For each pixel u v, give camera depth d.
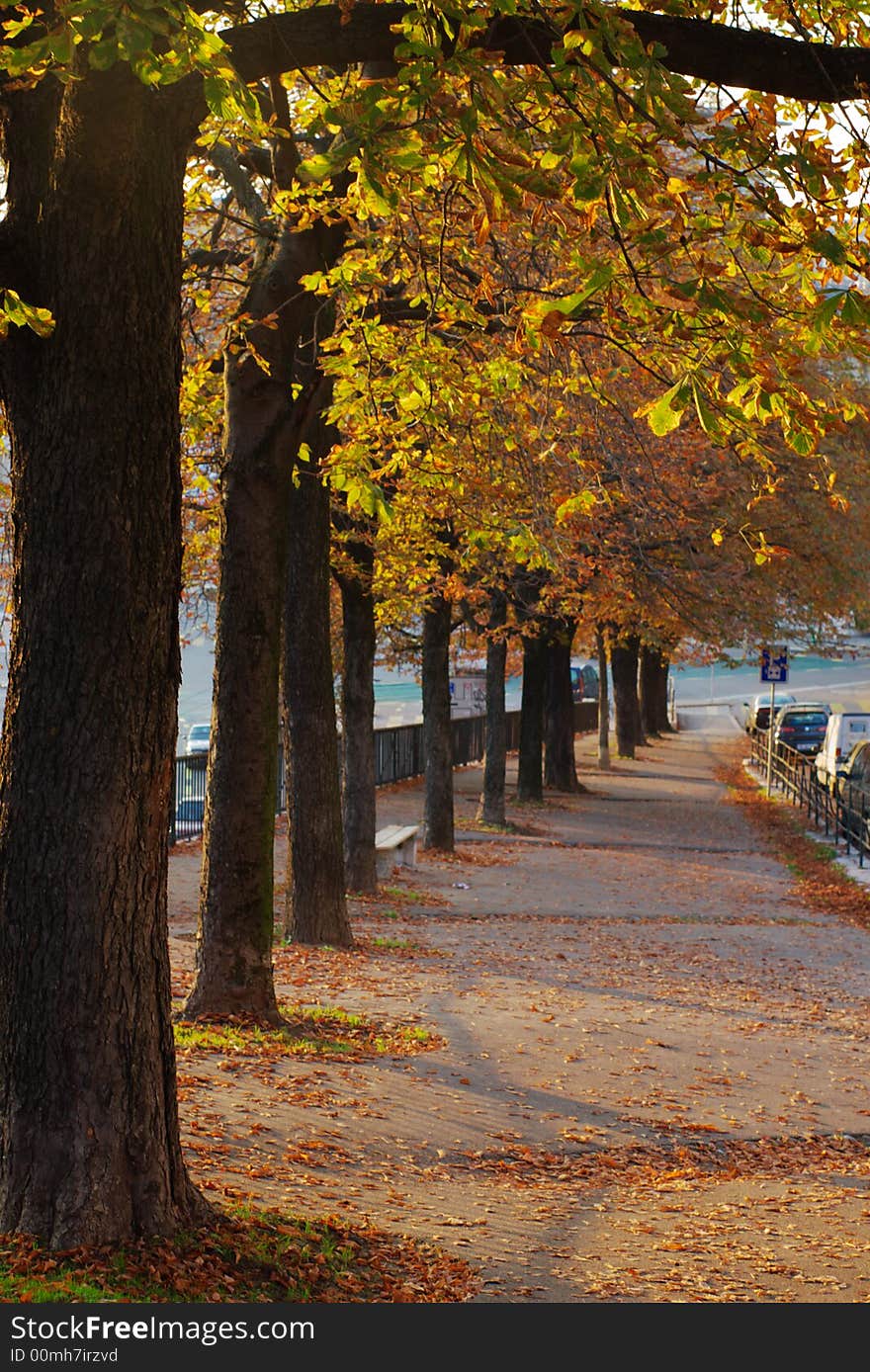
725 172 6.32
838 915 23.88
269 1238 7.03
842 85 6.73
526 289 11.09
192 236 17.53
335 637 37.81
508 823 34.84
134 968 6.57
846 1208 9.16
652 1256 7.86
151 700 6.58
